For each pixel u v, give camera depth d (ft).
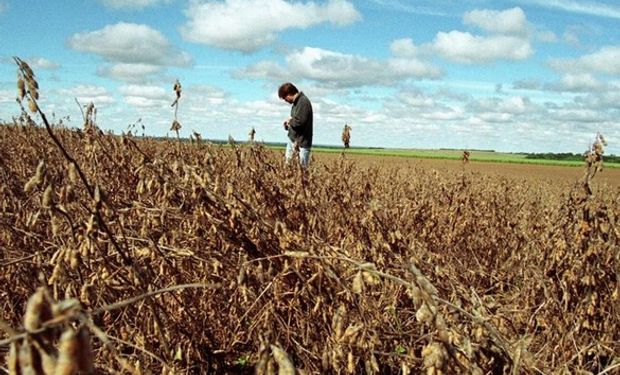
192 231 11.55
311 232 13.87
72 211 11.01
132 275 9.12
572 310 12.73
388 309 10.86
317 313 10.42
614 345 11.33
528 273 14.96
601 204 13.43
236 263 11.53
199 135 16.85
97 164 15.14
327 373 9.60
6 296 10.96
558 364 11.01
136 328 10.10
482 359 8.32
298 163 17.43
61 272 8.46
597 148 13.44
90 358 3.63
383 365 10.22
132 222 12.69
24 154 18.61
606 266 12.46
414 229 18.74
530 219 20.98
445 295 11.41
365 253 12.44
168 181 11.55
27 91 7.91
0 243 12.08
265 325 10.14
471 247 19.03
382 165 33.86
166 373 8.05
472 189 23.82
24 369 3.78
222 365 11.94
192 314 11.53
